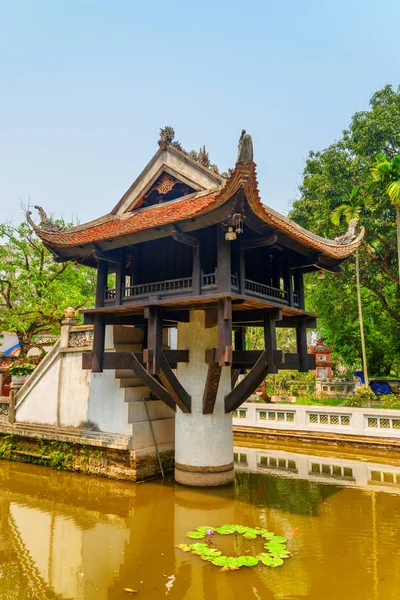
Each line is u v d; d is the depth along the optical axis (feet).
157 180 34.86
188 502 29.04
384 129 73.31
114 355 32.83
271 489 32.27
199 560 20.31
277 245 30.63
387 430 46.03
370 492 31.53
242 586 17.87
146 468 34.50
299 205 83.56
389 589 17.52
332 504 28.58
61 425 39.37
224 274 26.23
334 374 131.23
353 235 36.73
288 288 33.55
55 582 18.71
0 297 65.31
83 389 38.37
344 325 89.35
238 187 22.09
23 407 42.75
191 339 33.09
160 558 20.70
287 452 47.09
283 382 95.61
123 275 32.60
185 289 28.04
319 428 50.29
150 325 29.09
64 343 40.57
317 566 19.51
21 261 63.67
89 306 66.28
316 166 81.76
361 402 67.31
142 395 36.91
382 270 78.79
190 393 32.68
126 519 26.25
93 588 18.13
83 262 36.58
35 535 23.98
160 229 27.55
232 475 33.04
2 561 20.85
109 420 35.83
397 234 67.00
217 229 26.91
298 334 36.04
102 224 36.37
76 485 33.55
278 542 22.00
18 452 41.19
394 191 61.16
